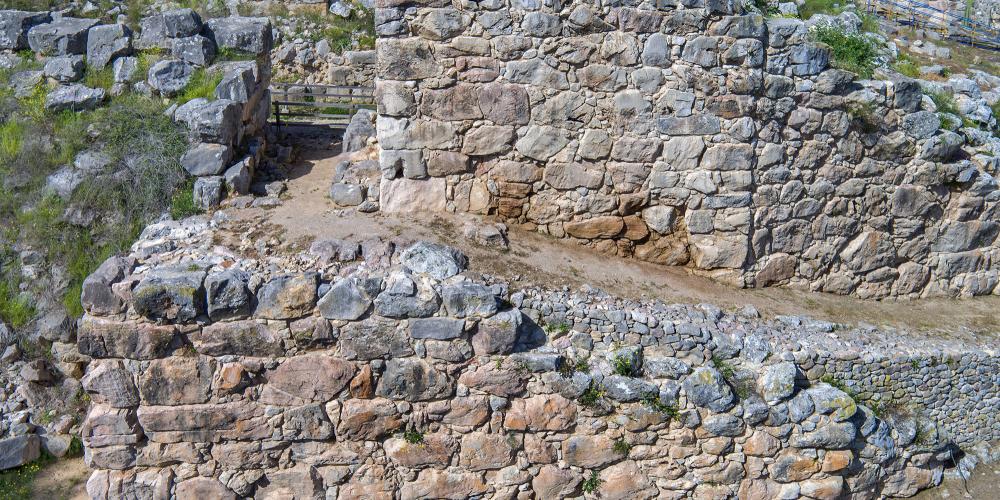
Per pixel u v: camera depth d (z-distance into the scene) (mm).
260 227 8297
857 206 9383
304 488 7375
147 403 7066
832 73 8789
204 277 6984
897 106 9203
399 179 8836
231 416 7141
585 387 7258
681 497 7605
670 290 8570
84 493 7781
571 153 8727
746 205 8875
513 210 8961
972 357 8422
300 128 12164
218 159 9023
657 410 7332
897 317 9250
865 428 7645
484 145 8695
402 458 7371
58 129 9695
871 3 18469
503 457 7430
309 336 7051
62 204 8953
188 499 7324
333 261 7609
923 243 9766
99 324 6883
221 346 7012
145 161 9047
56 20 11250
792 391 7465
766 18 8930
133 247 7996
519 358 7230
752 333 7988
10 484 7785
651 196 8883
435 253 7652
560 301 7656
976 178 9656
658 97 8586
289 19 17562
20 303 8539
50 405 8305
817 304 9117
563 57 8438
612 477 7516
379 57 8422
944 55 16219
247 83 9969
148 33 10719
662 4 8352
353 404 7242
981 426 8711
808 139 9008
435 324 7074
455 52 8406
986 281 10117
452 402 7301
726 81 8586
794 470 7574
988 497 8211
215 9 17125
